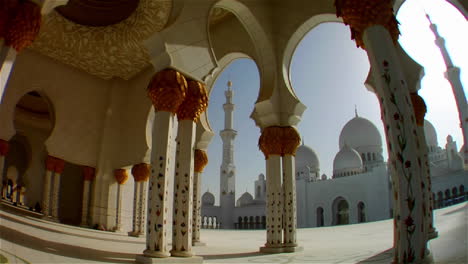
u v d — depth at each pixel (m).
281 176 8.83
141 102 14.61
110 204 14.21
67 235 8.54
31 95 19.12
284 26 9.68
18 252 4.81
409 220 3.85
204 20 7.27
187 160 6.61
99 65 14.28
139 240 11.29
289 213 8.59
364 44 4.73
